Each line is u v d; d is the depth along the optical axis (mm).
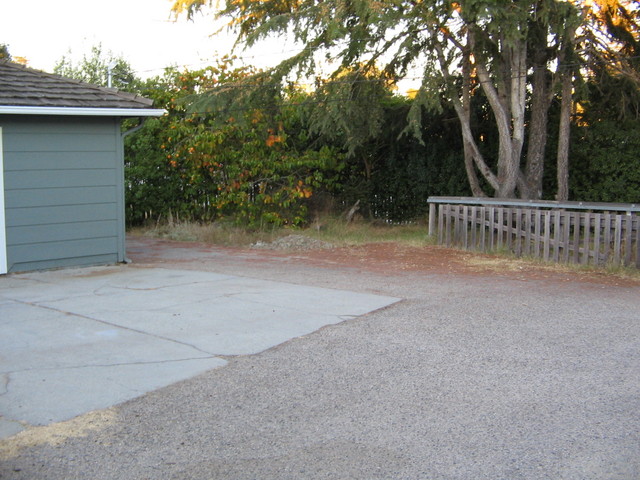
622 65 15211
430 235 14875
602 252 11719
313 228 17219
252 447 4277
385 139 19391
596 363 5988
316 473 3922
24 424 4625
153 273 10945
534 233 12578
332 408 4934
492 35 14203
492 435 4438
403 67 16391
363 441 4359
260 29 15148
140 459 4105
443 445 4289
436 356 6203
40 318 7664
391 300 8664
